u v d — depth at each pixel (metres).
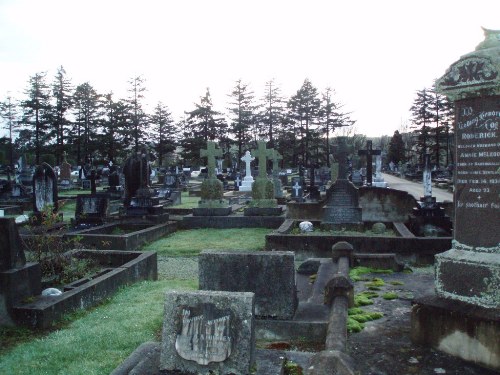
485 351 5.13
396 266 10.21
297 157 72.69
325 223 14.90
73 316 7.15
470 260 5.51
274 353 4.70
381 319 6.82
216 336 4.15
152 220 17.45
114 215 20.38
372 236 12.55
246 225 18.08
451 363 5.24
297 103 69.25
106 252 10.51
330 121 71.69
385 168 84.19
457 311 5.38
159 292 8.53
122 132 66.12
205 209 18.84
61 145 65.12
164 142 75.75
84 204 17.14
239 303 4.18
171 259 13.20
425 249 12.10
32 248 9.73
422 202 15.00
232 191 35.44
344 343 5.33
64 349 5.71
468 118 5.73
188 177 57.38
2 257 6.85
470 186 5.71
